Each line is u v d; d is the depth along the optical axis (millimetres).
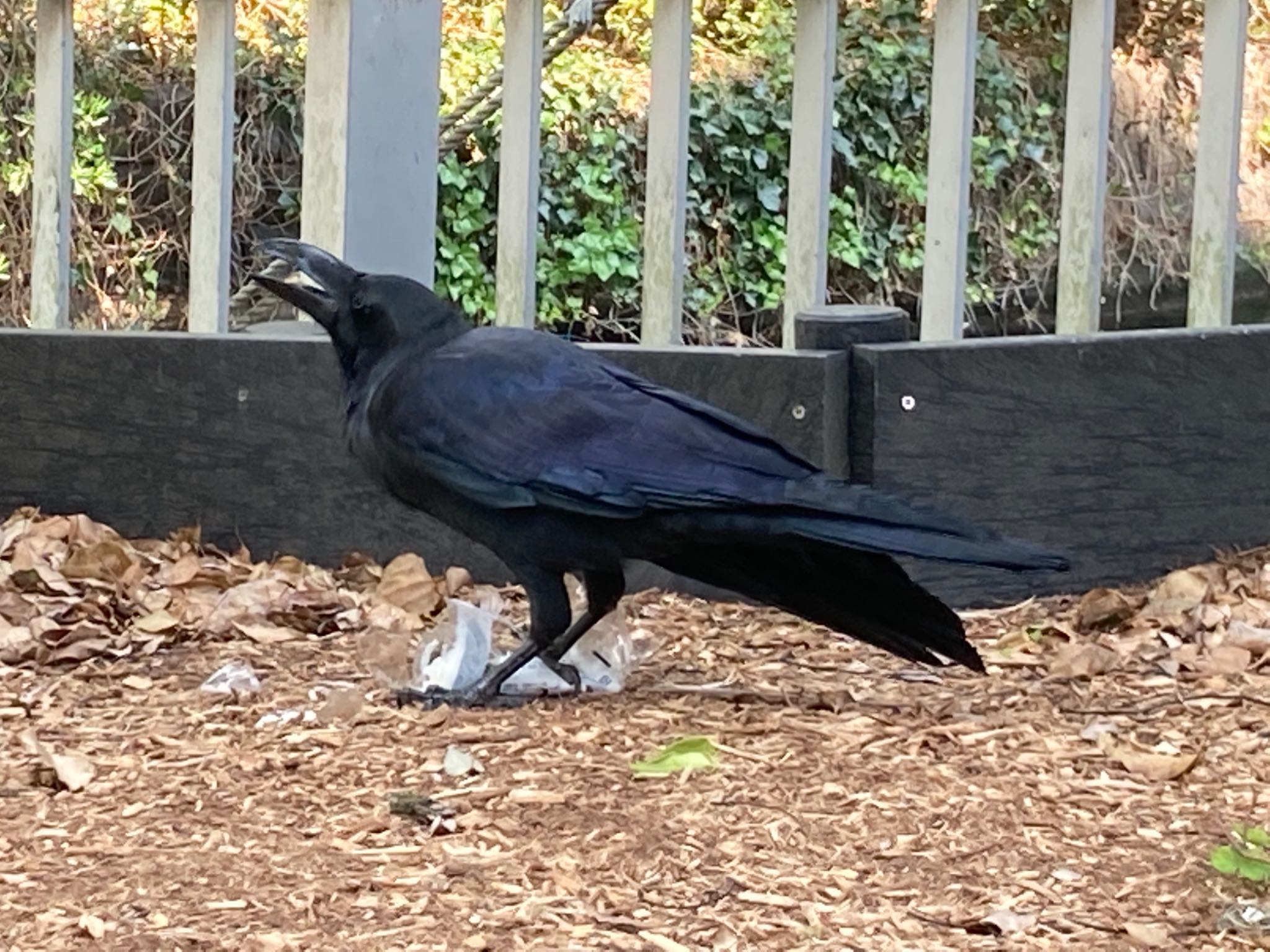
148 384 1931
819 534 1495
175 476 1939
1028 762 1491
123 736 1515
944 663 1725
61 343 1935
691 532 1531
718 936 1254
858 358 1887
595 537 1551
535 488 1530
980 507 1916
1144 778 1475
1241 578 1938
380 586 1852
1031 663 1733
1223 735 1560
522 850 1341
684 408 1558
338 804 1401
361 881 1303
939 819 1397
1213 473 1968
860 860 1344
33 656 1678
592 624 1607
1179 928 1280
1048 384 1915
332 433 1915
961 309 2047
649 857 1334
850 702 1605
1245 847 1357
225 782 1435
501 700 1593
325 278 1614
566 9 3248
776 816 1391
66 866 1320
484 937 1245
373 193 1960
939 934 1268
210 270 2027
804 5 2006
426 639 1671
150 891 1290
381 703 1582
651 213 2037
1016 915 1281
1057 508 1934
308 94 1953
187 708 1570
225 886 1297
